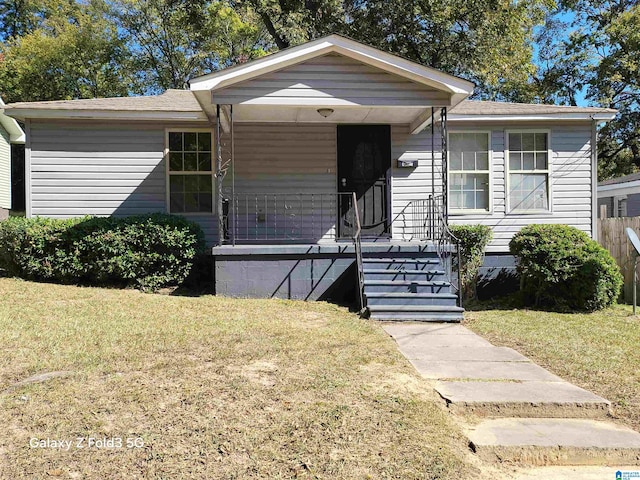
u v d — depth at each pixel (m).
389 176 10.44
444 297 7.54
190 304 7.40
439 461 3.13
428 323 7.12
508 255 10.55
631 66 20.72
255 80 7.74
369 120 9.99
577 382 4.74
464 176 10.55
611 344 6.14
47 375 4.22
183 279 9.05
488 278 10.48
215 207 10.22
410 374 4.66
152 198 10.14
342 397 3.99
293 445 3.23
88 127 9.99
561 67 23.31
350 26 19.12
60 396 3.79
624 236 9.95
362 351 5.31
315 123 10.33
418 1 17.58
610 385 4.66
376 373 4.62
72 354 4.79
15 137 18.75
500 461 3.29
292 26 18.30
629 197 17.81
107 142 10.03
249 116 9.47
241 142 10.23
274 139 10.27
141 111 9.77
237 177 10.23
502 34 18.17
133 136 10.09
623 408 4.15
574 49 23.14
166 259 8.87
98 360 4.63
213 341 5.41
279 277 8.35
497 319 7.60
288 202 10.29
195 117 9.85
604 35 22.23
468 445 3.41
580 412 4.01
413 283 7.75
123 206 10.07
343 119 9.88
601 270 8.39
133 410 3.61
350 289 8.44
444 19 17.55
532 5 19.36
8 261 9.03
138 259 8.75
